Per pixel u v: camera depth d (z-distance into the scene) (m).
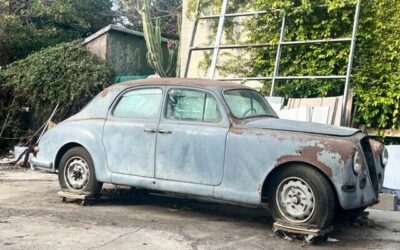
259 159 6.14
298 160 5.91
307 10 10.55
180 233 6.20
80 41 15.23
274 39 11.08
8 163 12.02
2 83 14.41
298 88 10.80
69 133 7.62
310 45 10.75
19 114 14.62
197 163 6.53
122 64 15.67
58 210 7.29
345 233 6.54
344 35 10.46
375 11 10.23
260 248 5.66
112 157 7.22
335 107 9.56
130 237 5.96
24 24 18.91
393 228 6.87
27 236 5.93
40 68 13.97
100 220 6.75
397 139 10.05
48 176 10.53
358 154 5.85
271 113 7.31
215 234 6.20
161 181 6.79
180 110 6.87
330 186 5.83
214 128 6.50
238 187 6.26
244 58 11.82
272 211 6.14
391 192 8.57
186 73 11.88
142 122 7.04
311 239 5.82
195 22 12.00
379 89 10.00
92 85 13.68
